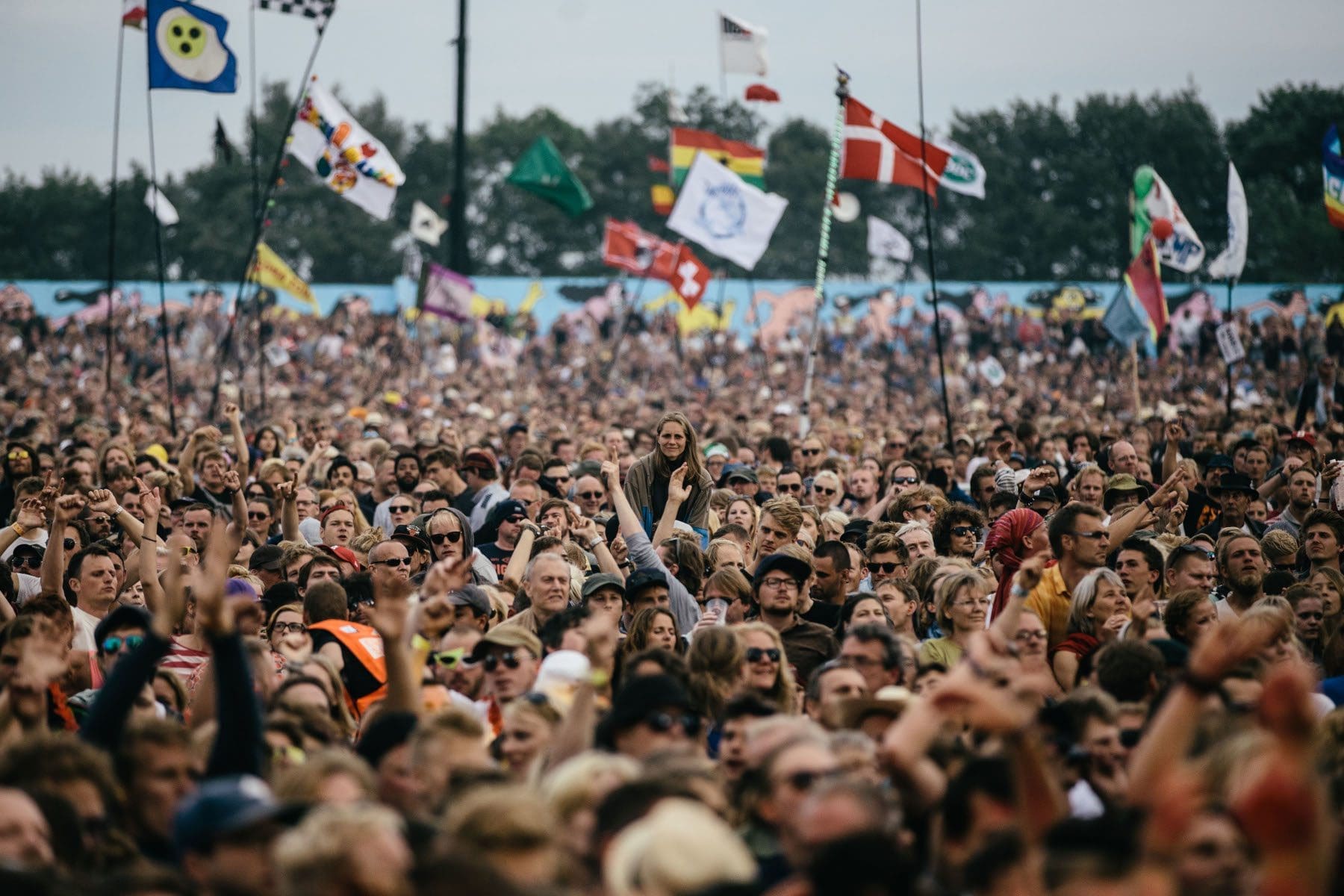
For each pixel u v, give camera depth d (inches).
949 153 2053.4
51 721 724.7
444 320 4884.4
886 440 1945.1
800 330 5329.7
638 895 403.2
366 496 1678.2
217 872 442.0
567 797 491.5
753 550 1216.8
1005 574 970.1
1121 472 1446.9
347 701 828.6
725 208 2267.5
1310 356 4370.1
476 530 1439.5
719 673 719.1
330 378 4478.3
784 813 486.6
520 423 2018.9
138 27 2127.2
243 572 1039.0
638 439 2185.0
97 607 971.9
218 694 553.0
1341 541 1120.2
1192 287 4963.1
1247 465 1565.0
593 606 897.5
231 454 1887.3
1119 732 614.9
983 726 482.6
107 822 525.3
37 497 1109.1
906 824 502.3
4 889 429.4
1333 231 6801.2
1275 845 356.5
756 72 2223.2
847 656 708.7
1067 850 414.6
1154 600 924.6
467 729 541.6
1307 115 7490.2
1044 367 4958.2
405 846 402.6
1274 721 362.0
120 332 4539.9
